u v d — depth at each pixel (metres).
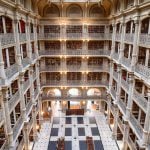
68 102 28.34
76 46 25.98
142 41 14.26
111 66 23.12
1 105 12.12
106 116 27.02
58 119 26.28
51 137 22.03
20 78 15.41
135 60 15.44
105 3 22.88
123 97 20.05
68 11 24.14
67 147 20.23
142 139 13.45
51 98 26.23
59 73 26.59
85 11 23.98
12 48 15.54
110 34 23.97
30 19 19.20
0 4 11.83
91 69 25.86
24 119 16.31
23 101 16.00
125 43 18.59
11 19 14.30
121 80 19.44
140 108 15.26
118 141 20.94
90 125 24.77
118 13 19.02
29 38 18.47
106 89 26.03
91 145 19.72
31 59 19.00
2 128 13.30
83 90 26.67
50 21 24.23
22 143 16.17
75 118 26.61
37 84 23.22
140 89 16.41
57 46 25.84
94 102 30.33
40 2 22.22
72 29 25.05
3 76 11.76
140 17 14.45
